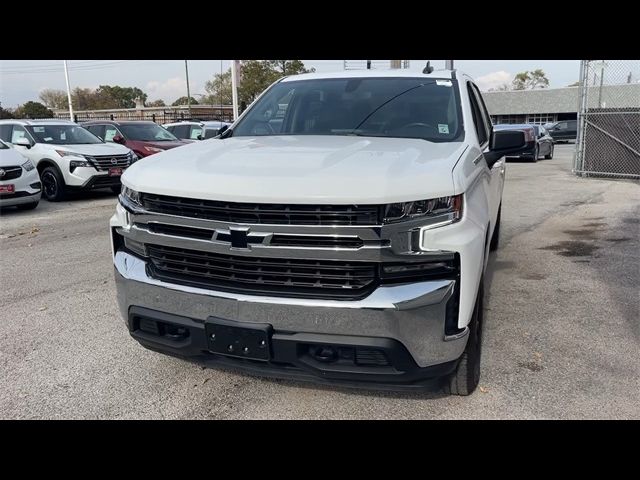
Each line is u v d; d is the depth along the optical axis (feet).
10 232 26.86
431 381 8.64
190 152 10.38
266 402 10.22
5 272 19.31
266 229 8.07
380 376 8.25
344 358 8.34
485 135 14.25
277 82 15.23
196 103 258.16
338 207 7.86
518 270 19.01
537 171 56.54
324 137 11.64
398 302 7.89
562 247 22.43
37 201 33.50
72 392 10.68
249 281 8.46
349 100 13.23
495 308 15.20
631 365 11.59
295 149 10.04
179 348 9.17
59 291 17.08
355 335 8.04
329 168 8.42
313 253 8.00
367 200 7.73
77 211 33.55
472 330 9.32
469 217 8.57
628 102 62.44
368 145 10.30
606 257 20.59
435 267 8.14
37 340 13.24
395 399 10.23
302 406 10.06
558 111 178.29
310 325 8.13
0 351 12.62
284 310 8.17
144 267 9.39
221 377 11.23
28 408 10.11
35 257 21.50
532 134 62.64
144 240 9.25
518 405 9.99
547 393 10.42
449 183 8.21
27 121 40.78
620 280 17.65
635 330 13.51
